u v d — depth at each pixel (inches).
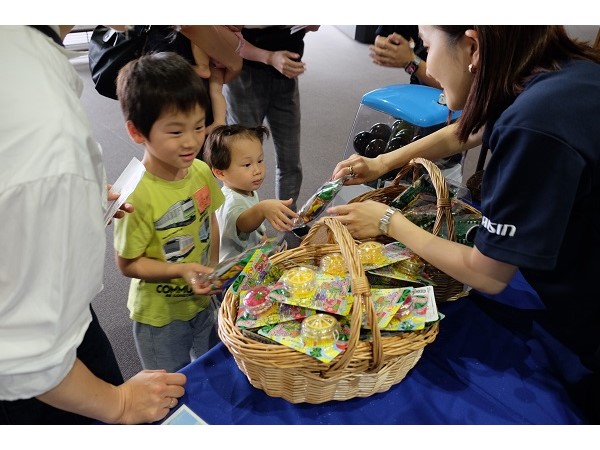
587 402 40.4
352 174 59.5
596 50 38.5
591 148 33.3
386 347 37.8
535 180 33.6
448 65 40.1
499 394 40.8
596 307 39.0
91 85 174.1
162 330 57.3
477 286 40.7
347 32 243.0
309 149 144.9
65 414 39.1
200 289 47.5
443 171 79.2
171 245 53.9
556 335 45.0
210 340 64.8
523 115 33.6
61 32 33.8
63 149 26.9
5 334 28.6
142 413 36.2
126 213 50.1
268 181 128.0
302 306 40.5
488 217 36.8
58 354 29.4
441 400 40.1
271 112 96.3
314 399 38.9
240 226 63.4
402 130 76.2
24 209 26.2
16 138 26.2
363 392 39.4
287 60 83.2
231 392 39.8
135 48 68.3
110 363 45.2
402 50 77.0
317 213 56.6
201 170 56.3
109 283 95.0
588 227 37.5
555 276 39.9
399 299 41.6
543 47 36.0
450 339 45.7
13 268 27.4
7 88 26.6
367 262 46.1
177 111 45.9
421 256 43.7
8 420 36.2
